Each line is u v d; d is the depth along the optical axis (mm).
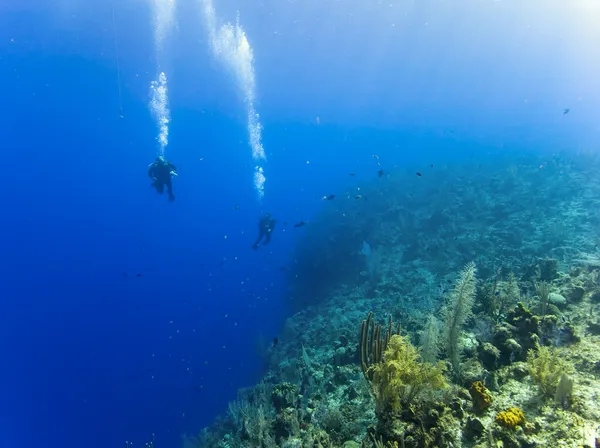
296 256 20203
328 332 10531
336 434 4637
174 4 58625
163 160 15555
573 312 5582
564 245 9312
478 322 5469
